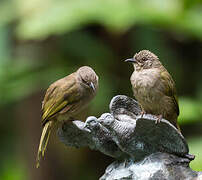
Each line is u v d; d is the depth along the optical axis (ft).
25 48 49.21
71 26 41.22
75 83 31.96
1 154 50.52
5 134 50.83
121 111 25.58
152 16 41.34
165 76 29.76
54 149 50.29
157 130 23.31
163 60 46.47
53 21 41.45
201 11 43.55
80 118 46.03
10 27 47.62
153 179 23.13
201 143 36.06
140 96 30.14
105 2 41.50
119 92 46.73
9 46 47.34
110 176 25.11
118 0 41.19
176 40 47.78
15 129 51.08
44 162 50.21
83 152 50.88
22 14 43.91
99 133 24.90
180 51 48.24
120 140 23.97
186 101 39.34
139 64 30.25
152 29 46.34
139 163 24.08
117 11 40.68
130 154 24.26
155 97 29.68
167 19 41.75
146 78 29.60
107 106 43.93
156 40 46.57
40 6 43.27
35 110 50.06
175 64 47.19
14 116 50.90
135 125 23.54
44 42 48.70
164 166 23.25
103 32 47.62
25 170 50.37
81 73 32.37
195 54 48.39
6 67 45.80
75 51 47.24
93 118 24.45
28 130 50.52
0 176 50.14
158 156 23.66
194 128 45.68
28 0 43.93
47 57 47.78
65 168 50.72
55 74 45.19
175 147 23.44
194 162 34.24
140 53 30.53
